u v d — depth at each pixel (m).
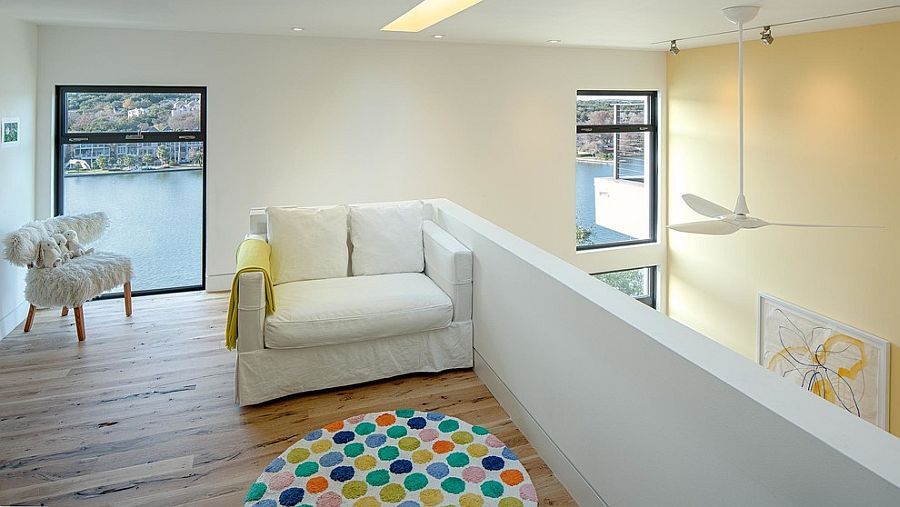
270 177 5.51
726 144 6.25
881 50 4.62
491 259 3.31
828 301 5.23
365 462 2.53
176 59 5.11
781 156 5.60
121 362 3.79
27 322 4.33
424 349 3.58
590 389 2.31
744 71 5.94
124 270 4.41
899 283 4.63
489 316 3.38
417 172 6.02
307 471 2.46
